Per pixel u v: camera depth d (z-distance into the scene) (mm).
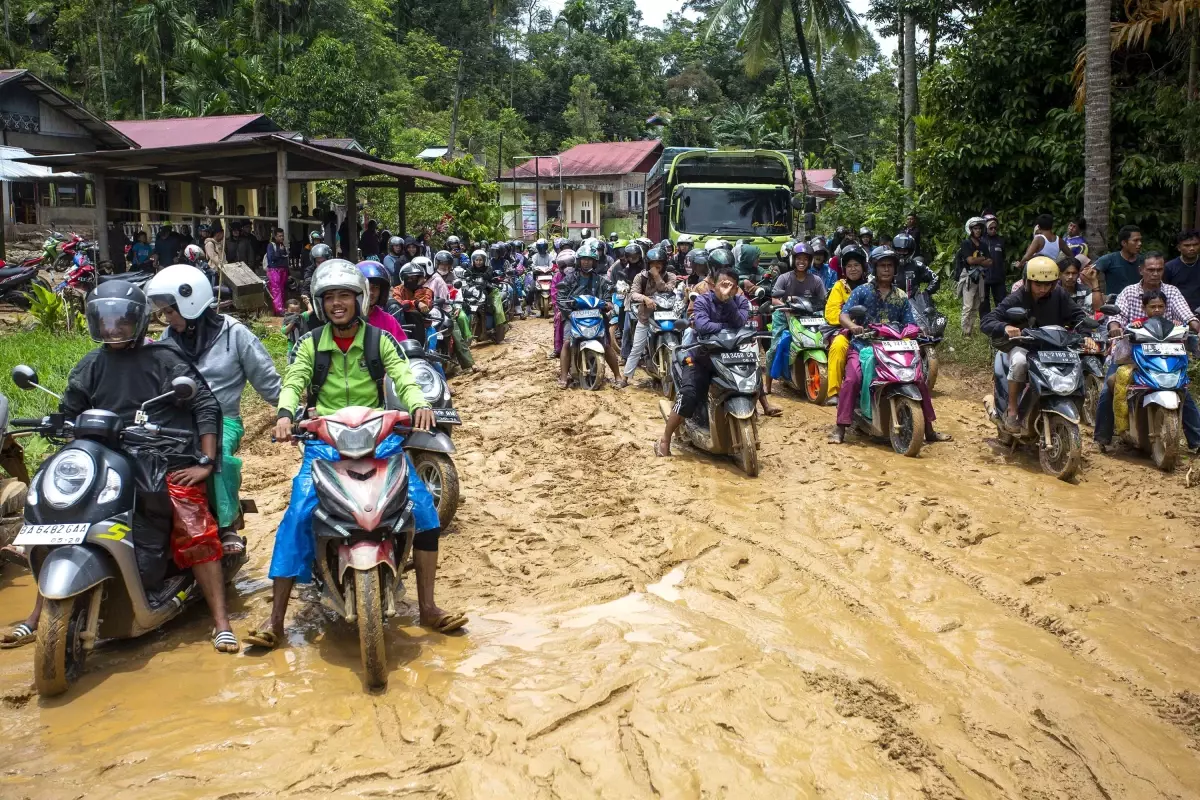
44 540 4363
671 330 11531
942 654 4734
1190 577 5762
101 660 4848
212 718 4188
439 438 6461
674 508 7195
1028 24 16141
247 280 16891
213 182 25906
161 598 4883
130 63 46031
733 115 54000
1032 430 8547
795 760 3777
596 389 12125
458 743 3934
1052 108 15953
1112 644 4809
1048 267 8242
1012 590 5520
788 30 33344
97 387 4906
